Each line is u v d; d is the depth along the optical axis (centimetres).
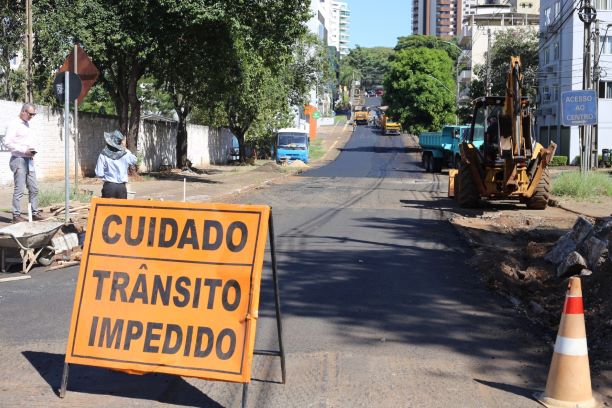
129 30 2439
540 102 5916
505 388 565
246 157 5062
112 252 543
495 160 1914
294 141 4922
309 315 779
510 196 1961
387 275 998
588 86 2508
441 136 3975
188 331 514
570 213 1858
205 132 4647
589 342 689
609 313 759
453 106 7356
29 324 737
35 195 1320
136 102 2736
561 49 5412
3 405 526
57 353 649
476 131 2586
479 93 6150
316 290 899
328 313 788
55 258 1055
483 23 9881
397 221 1650
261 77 3872
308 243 1282
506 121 1942
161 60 2680
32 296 855
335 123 12588
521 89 1889
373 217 1730
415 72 7350
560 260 1035
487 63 5081
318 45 5319
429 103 7300
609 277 853
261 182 2897
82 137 2702
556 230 1473
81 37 2345
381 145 7944
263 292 884
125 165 1126
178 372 507
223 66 2753
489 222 1627
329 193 2456
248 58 2789
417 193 2547
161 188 2395
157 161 3588
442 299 858
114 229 546
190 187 2492
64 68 1323
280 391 555
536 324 753
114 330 528
